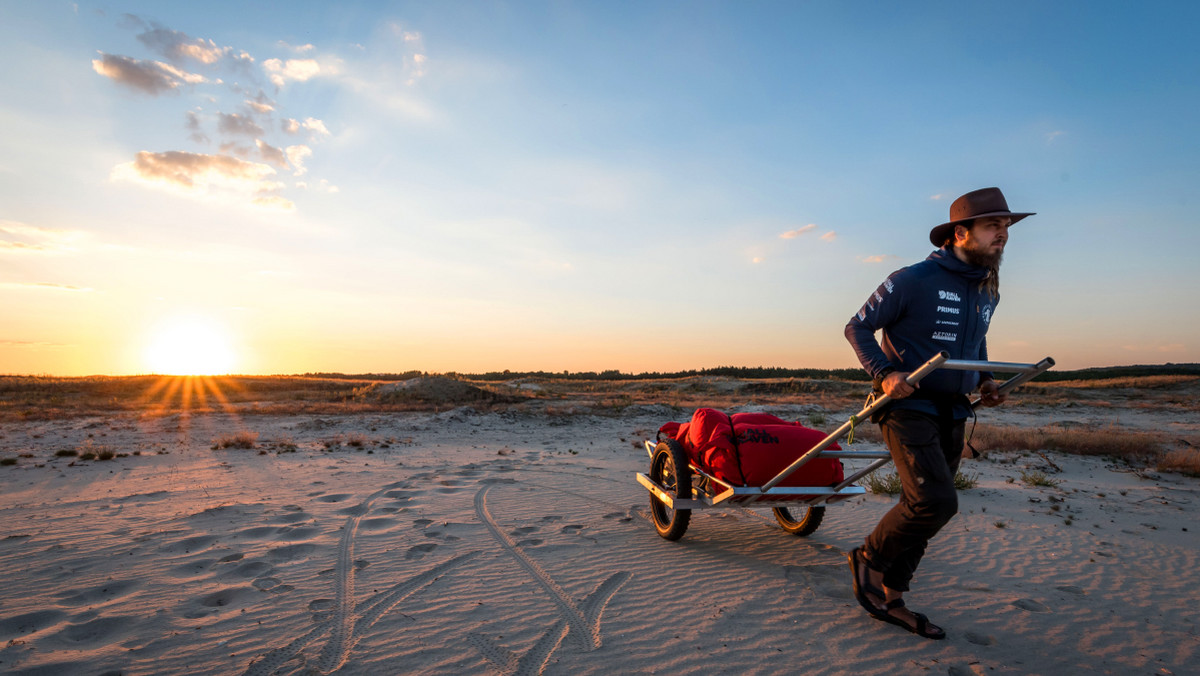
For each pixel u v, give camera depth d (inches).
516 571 166.6
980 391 130.2
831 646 122.0
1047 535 207.2
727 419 192.7
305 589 150.6
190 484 294.2
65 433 539.2
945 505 115.2
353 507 241.1
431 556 179.2
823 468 180.4
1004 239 119.5
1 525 211.5
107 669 108.4
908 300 121.3
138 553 178.5
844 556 182.7
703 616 136.5
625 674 109.1
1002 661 116.8
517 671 109.6
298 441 503.2
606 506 251.0
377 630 127.0
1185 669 114.3
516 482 305.3
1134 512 244.4
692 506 183.9
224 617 132.8
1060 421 792.3
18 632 124.5
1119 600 148.6
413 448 463.2
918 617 128.1
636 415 753.6
